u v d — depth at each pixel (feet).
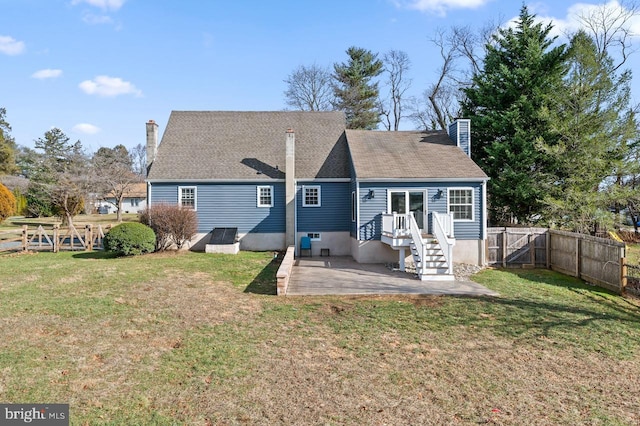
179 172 69.00
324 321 28.91
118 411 16.16
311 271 51.24
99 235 68.23
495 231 59.67
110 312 29.78
